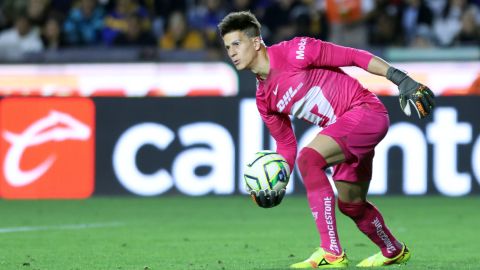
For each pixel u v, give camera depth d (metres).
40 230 35.22
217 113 47.56
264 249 29.19
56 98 48.16
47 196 48.19
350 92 22.98
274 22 60.06
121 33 60.06
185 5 63.81
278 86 22.86
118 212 42.03
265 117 23.89
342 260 22.73
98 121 48.19
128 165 48.16
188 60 52.38
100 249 29.27
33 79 52.91
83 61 52.53
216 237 32.84
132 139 48.09
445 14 62.03
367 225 23.97
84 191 48.25
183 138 47.84
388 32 59.00
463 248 29.41
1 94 52.97
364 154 22.89
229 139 47.47
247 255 27.61
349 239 32.03
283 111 23.36
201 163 47.75
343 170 23.33
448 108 46.47
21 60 53.00
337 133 22.64
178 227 36.25
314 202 22.81
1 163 48.25
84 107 48.16
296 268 22.70
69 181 48.22
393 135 46.84
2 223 37.78
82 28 60.62
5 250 29.00
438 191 46.75
